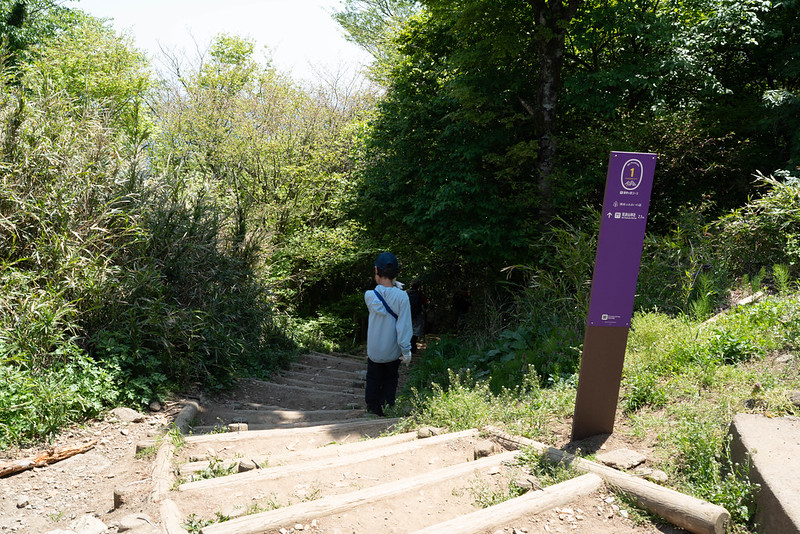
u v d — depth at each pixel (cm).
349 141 1642
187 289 705
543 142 1005
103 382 508
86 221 603
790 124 991
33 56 2012
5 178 571
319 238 1554
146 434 463
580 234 749
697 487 293
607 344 362
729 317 538
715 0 996
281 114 1622
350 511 286
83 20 2427
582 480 305
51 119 655
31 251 570
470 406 455
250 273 852
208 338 665
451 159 1068
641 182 346
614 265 353
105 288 572
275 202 1538
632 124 1001
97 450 423
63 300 537
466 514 277
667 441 342
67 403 453
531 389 521
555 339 618
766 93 986
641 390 412
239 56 1705
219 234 848
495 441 395
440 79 1170
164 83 1688
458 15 977
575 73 1083
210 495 306
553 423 413
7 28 2116
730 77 1203
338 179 1559
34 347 485
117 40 1900
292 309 1227
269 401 662
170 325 598
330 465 353
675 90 1070
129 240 652
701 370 429
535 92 1080
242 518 263
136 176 712
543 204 1003
